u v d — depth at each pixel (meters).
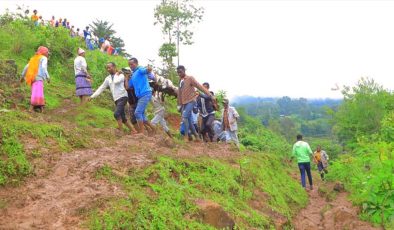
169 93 10.66
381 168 7.98
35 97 9.27
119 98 9.09
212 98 10.93
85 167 5.84
